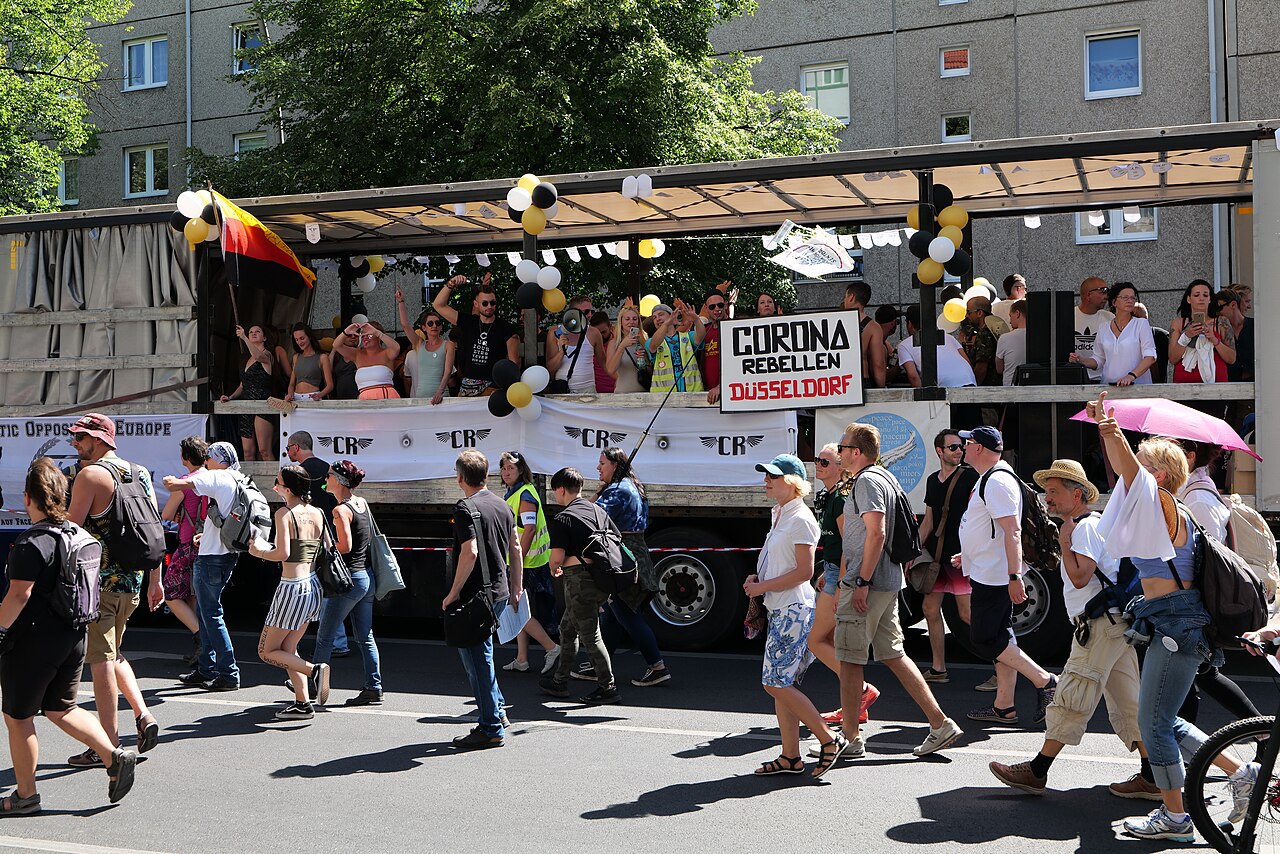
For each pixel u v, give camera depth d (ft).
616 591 26.66
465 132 61.52
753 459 32.68
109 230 39.01
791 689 20.56
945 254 30.91
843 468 21.97
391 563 27.76
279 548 25.49
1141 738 17.25
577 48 61.87
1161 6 73.72
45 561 18.58
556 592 30.66
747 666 31.19
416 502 36.11
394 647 35.17
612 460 28.73
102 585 21.54
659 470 33.55
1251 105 70.33
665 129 62.28
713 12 68.18
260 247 37.68
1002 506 23.36
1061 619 29.50
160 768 21.77
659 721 25.25
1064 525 19.36
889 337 36.88
